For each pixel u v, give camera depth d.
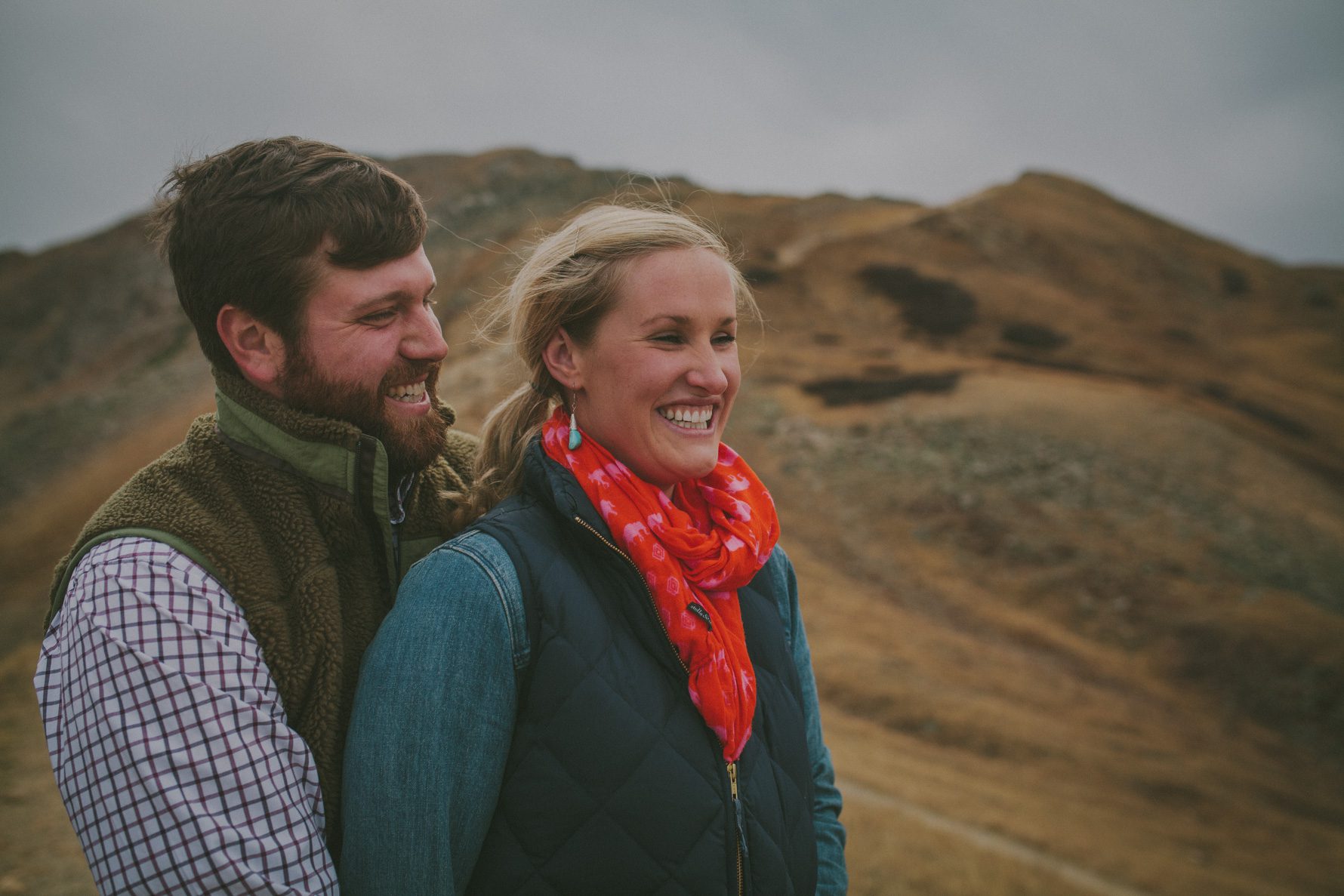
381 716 1.34
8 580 50.81
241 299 1.45
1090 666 33.25
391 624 1.40
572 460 1.55
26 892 7.66
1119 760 24.16
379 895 1.31
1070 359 68.31
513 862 1.36
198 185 1.47
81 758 1.23
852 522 43.53
